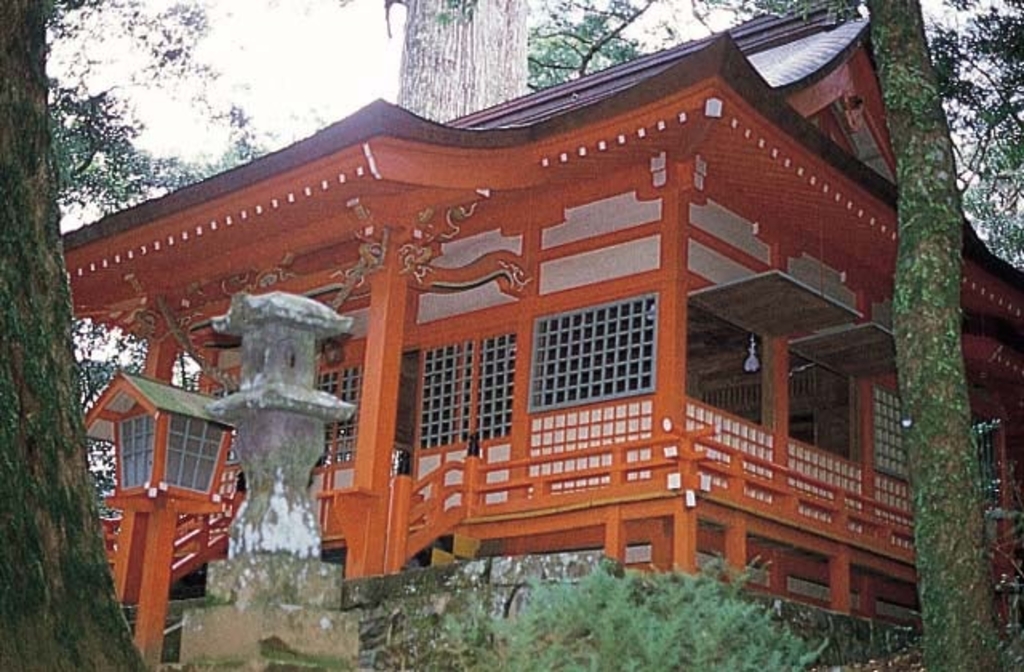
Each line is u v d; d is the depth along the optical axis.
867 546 10.34
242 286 11.58
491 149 9.35
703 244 9.95
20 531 2.93
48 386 3.17
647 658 4.32
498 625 4.65
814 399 12.62
